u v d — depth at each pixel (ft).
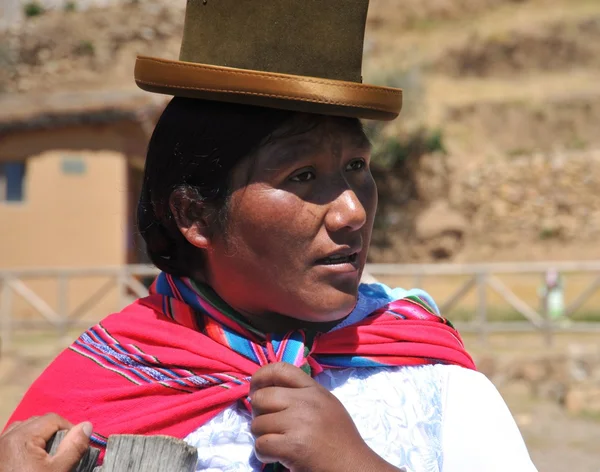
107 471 4.78
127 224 55.16
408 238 74.13
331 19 5.28
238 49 5.29
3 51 70.59
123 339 5.80
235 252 5.45
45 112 53.01
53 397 5.66
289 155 5.25
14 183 55.62
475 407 5.75
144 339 5.75
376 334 5.75
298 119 5.28
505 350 39.86
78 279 54.95
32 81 70.38
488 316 52.65
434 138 76.89
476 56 102.78
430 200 75.56
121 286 46.50
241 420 5.49
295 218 5.27
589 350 38.47
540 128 91.50
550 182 75.36
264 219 5.29
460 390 5.82
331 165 5.35
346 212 5.27
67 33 70.64
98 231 54.95
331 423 4.94
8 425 5.75
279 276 5.37
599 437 30.78
